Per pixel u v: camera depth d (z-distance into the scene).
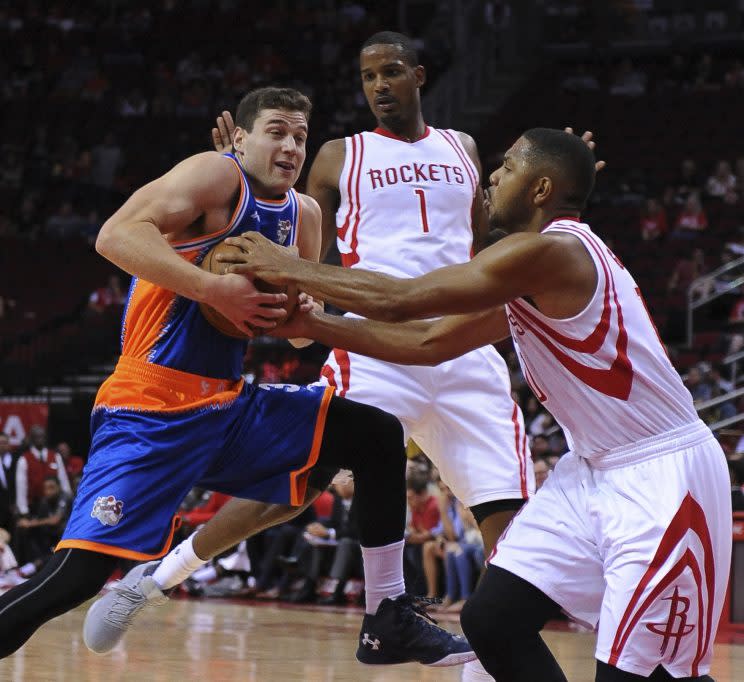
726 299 47.31
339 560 33.81
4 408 47.56
